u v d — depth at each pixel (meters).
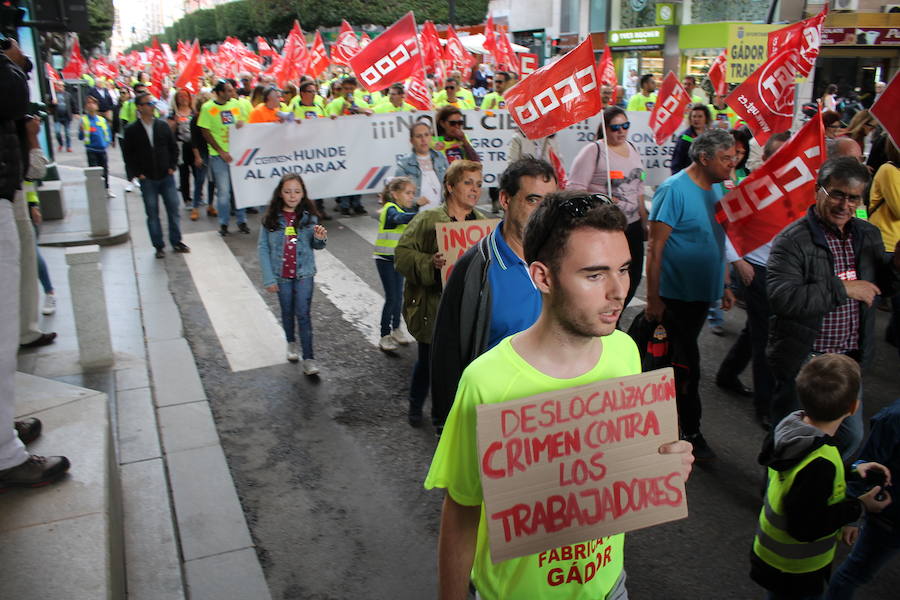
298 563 3.90
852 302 4.05
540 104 5.36
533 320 2.93
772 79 6.81
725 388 5.90
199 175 12.49
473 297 2.92
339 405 5.72
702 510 4.33
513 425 1.77
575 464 1.83
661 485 1.93
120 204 13.19
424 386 5.25
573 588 2.01
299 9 39.53
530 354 1.88
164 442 5.07
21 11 4.26
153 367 6.32
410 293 5.05
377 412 5.60
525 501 1.80
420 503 4.45
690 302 4.88
